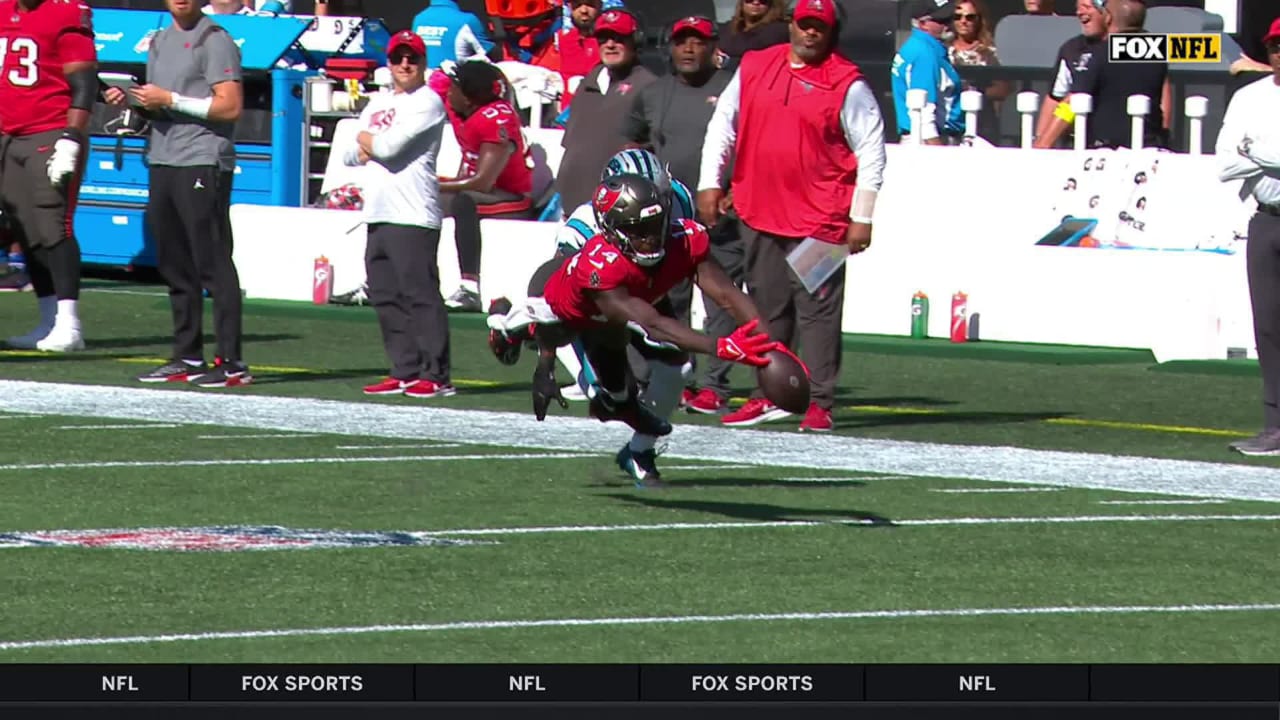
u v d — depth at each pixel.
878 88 38.50
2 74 30.45
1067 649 14.77
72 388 27.48
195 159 27.91
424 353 27.69
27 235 31.17
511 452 23.06
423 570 16.89
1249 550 18.38
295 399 27.17
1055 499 20.86
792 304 26.00
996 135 37.50
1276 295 24.23
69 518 18.83
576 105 28.19
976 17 38.47
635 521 19.19
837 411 27.58
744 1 30.09
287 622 15.13
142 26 42.03
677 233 18.44
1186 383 30.94
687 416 26.92
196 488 20.48
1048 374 31.73
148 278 42.22
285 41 40.41
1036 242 35.00
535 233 36.75
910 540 18.53
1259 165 23.77
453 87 36.31
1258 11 41.56
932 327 35.28
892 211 35.53
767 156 25.44
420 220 27.62
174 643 14.51
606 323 18.98
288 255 38.72
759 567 17.27
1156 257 33.62
